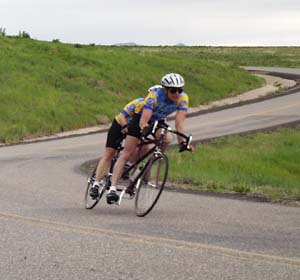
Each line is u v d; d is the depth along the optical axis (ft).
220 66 175.52
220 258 21.15
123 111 29.71
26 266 20.15
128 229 26.27
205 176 50.88
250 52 294.66
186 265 20.25
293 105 125.70
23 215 29.53
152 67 159.43
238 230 26.25
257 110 120.37
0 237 24.61
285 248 22.76
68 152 70.79
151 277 18.86
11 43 151.12
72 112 108.78
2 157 64.69
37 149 74.95
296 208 33.22
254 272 19.39
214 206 33.45
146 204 29.40
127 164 30.60
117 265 20.26
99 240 24.06
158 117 29.12
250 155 72.38
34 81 121.19
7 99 106.11
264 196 38.45
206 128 97.25
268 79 180.34
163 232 25.64
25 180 44.55
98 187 30.99
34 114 102.58
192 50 295.07
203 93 141.90
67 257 21.34
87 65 145.38
